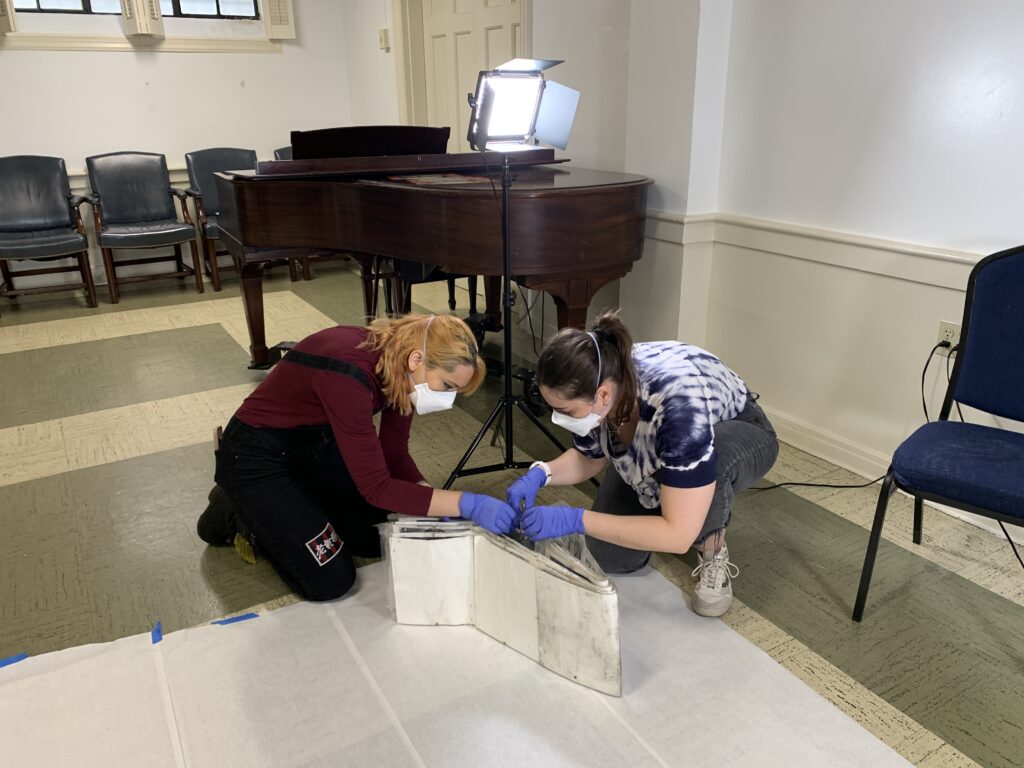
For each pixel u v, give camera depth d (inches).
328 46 199.2
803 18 87.3
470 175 104.3
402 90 174.9
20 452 100.5
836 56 84.7
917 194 80.3
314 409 65.4
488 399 116.0
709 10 94.0
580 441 66.9
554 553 57.9
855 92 83.6
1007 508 56.0
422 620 65.5
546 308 140.3
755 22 93.0
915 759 52.7
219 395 118.7
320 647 63.4
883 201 83.6
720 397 63.1
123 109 176.9
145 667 61.2
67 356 137.0
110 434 105.4
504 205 78.4
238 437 66.8
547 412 109.5
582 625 56.3
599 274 96.3
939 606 68.6
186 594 71.6
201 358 135.2
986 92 72.4
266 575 74.3
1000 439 63.6
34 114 168.1
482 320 135.8
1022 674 60.4
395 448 70.4
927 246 80.2
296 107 198.8
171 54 178.9
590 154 123.0
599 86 117.7
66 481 92.7
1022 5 68.4
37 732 55.2
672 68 99.0
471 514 62.4
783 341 98.9
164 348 140.6
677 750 53.1
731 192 101.6
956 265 77.5
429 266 107.6
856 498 86.8
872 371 88.7
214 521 76.3
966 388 68.1
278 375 66.0
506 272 81.0
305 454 69.3
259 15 188.7
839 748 53.3
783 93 91.6
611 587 54.5
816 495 87.6
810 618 67.2
